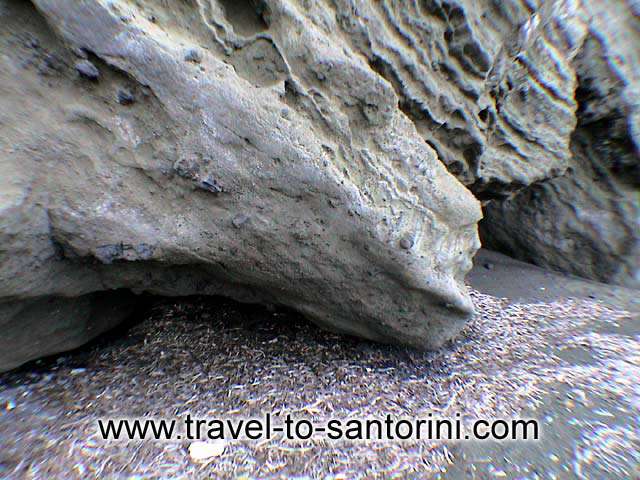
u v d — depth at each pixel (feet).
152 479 3.16
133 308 4.93
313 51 3.24
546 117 6.01
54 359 4.22
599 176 7.11
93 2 2.60
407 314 4.20
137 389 4.00
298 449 3.52
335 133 3.46
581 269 7.55
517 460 3.48
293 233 3.49
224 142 3.04
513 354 4.98
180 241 3.30
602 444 3.65
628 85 6.28
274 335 4.87
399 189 3.78
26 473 3.10
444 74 4.59
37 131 2.86
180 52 2.83
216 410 3.85
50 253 3.15
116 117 2.95
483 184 5.96
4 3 2.67
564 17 5.66
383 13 3.83
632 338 5.45
